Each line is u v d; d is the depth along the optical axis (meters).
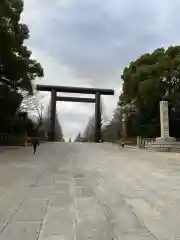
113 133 85.19
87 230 5.57
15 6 34.12
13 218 6.24
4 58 34.34
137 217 6.47
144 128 53.06
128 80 51.81
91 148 40.12
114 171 13.98
